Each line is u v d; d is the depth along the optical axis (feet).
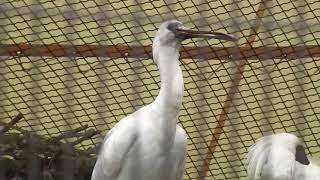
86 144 42.32
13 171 39.73
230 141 43.68
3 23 39.01
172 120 37.35
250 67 41.91
